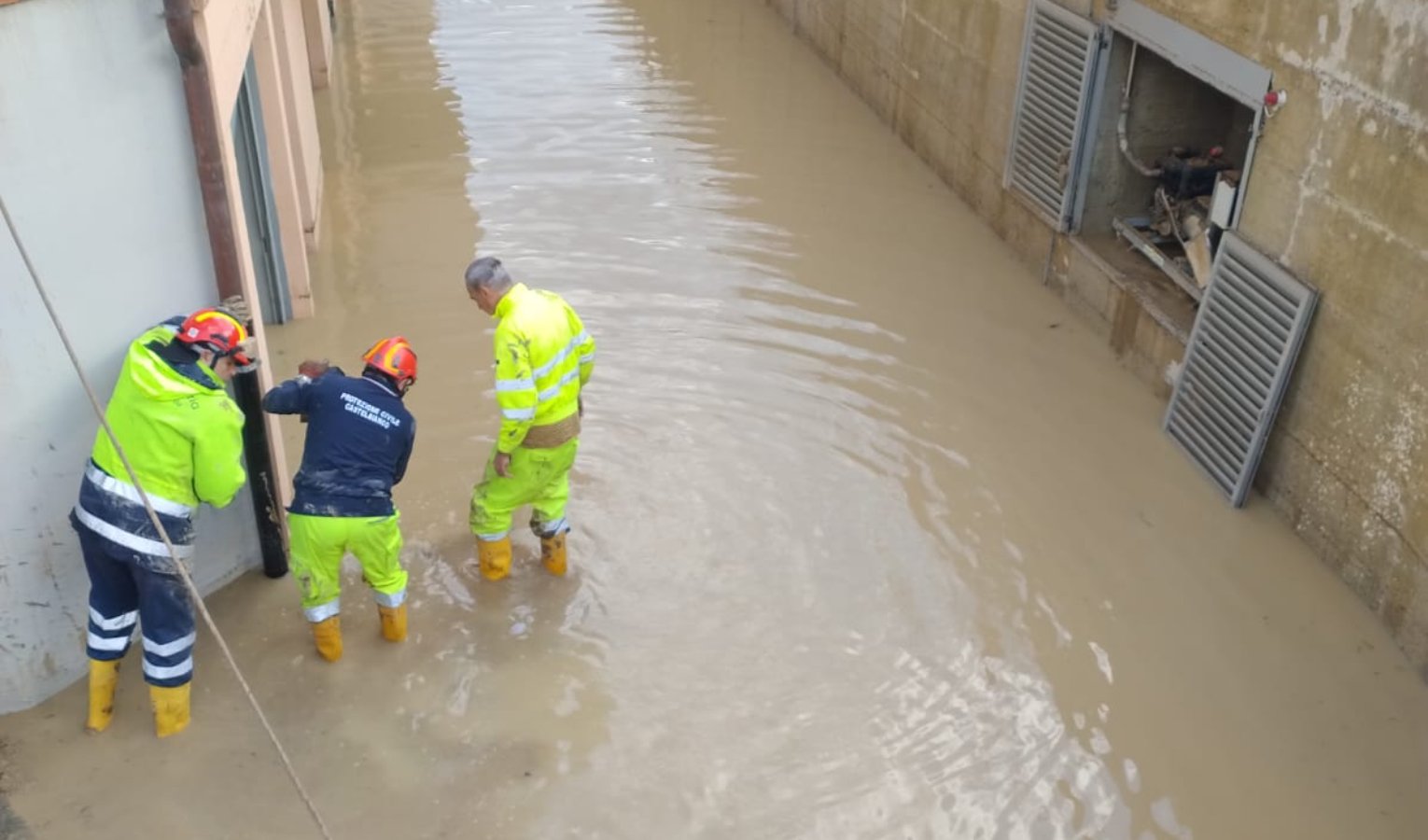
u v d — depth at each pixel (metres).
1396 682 5.95
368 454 5.45
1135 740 5.60
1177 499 7.16
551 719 5.60
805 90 13.59
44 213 4.80
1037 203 9.39
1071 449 7.57
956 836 5.11
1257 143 6.87
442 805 5.16
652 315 8.84
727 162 11.54
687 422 7.67
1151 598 6.43
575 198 10.66
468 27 15.05
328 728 5.50
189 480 5.12
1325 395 6.49
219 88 5.26
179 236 5.35
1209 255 7.75
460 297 9.00
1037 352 8.59
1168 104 8.54
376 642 5.98
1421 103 5.68
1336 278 6.34
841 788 5.31
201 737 5.42
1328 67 6.27
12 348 4.87
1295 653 6.10
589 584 6.40
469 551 6.61
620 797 5.23
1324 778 5.44
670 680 5.84
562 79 13.47
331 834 5.01
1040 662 6.02
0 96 4.54
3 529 5.11
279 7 8.71
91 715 5.40
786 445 7.50
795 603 6.32
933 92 11.27
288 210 8.28
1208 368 7.29
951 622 6.23
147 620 5.16
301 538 5.47
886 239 10.16
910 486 7.19
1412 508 5.96
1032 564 6.64
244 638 5.96
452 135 11.88
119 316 5.21
